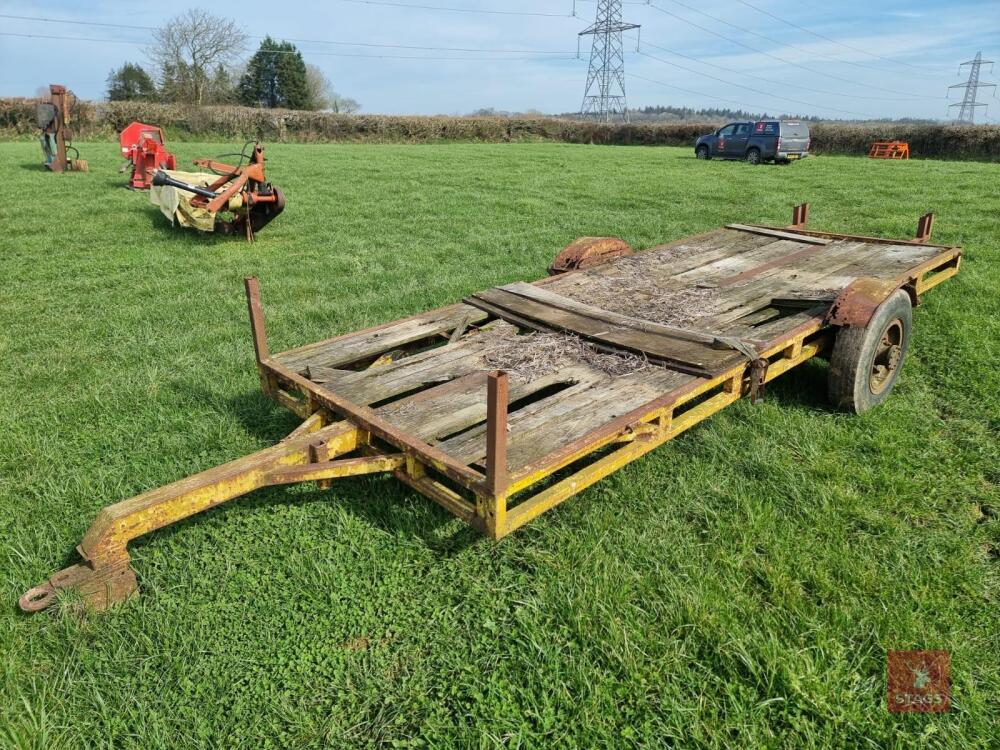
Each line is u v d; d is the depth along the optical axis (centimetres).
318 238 977
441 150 2741
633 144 4056
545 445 272
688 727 220
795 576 286
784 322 399
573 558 299
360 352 391
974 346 527
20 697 233
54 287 721
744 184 1534
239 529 322
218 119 3425
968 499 342
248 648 258
